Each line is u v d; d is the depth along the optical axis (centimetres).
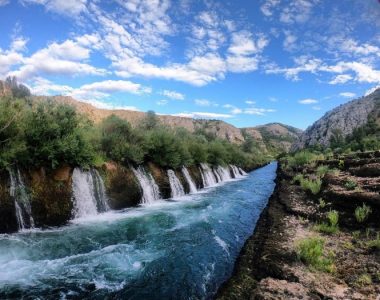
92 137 1984
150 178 2381
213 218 1811
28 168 1512
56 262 1084
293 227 1359
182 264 1103
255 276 918
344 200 1476
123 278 988
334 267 909
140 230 1501
